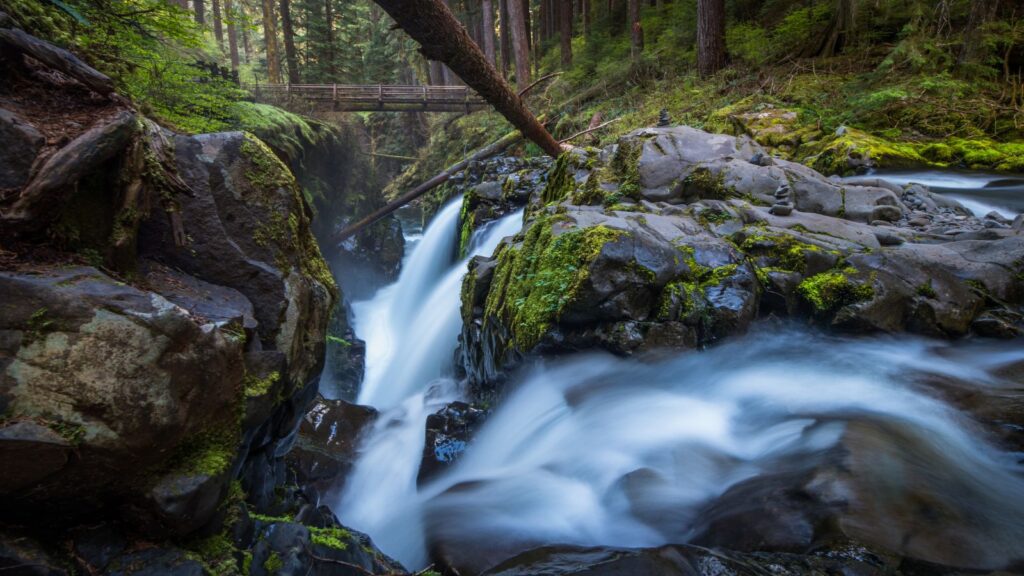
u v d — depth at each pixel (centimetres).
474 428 495
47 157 164
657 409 393
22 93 186
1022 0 1019
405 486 453
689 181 632
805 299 461
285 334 246
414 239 1614
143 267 212
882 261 463
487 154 1473
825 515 236
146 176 199
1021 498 251
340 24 2778
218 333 171
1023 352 399
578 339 460
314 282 288
